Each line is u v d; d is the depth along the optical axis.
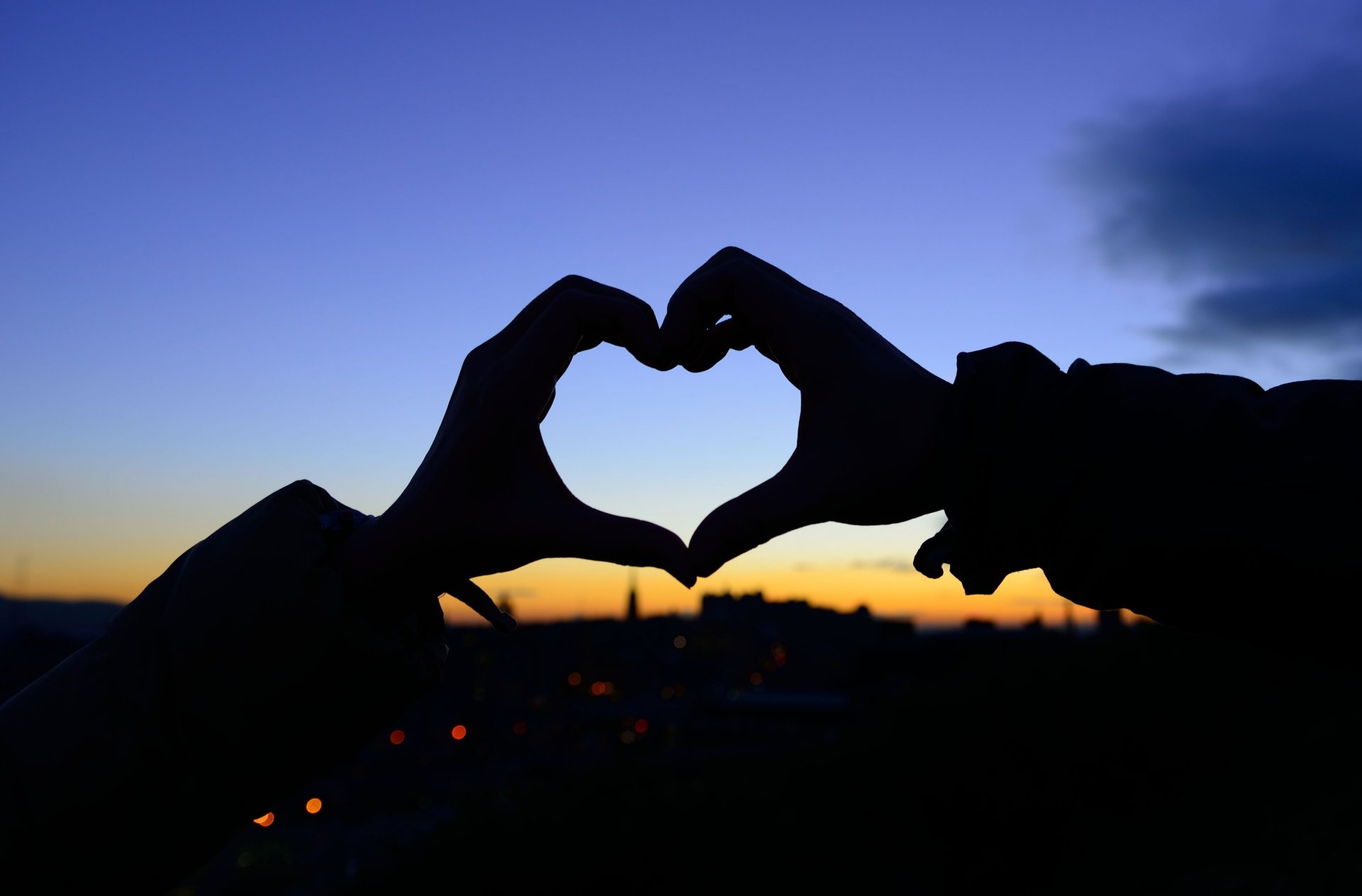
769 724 56.19
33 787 0.62
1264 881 4.68
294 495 0.72
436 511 0.69
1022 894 5.61
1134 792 6.32
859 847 6.41
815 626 103.38
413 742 77.94
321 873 35.69
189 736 0.64
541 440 0.73
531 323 0.82
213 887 36.66
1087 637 10.51
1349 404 0.60
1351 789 5.31
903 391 0.72
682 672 135.88
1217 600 0.58
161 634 0.66
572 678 130.25
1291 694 7.16
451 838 7.53
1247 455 0.58
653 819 7.23
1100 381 0.64
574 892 6.49
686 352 0.78
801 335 0.76
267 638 0.65
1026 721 6.98
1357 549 0.53
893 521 0.72
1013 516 0.62
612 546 0.69
